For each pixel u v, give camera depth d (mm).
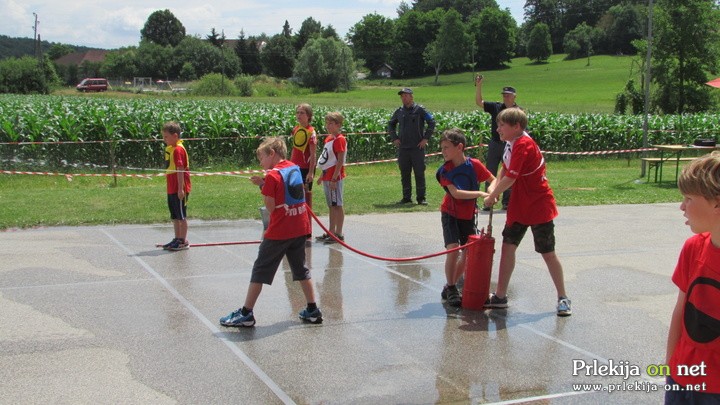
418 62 125875
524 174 5586
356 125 19828
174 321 5461
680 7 42000
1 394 4031
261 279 5293
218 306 5891
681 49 42469
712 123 24719
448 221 6066
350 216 10680
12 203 10945
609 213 11125
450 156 5914
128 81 109250
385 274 7137
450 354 4805
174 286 6508
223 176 15797
